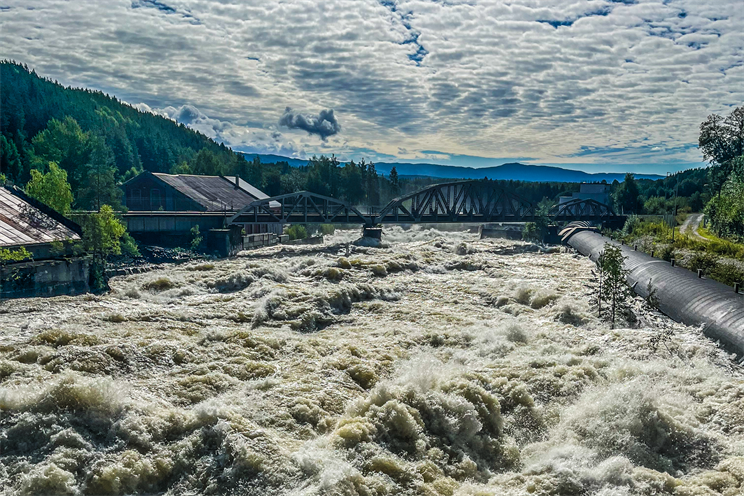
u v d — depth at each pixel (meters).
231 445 13.62
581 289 36.78
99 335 22.23
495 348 23.67
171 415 14.57
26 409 14.07
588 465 14.26
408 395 16.31
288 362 20.95
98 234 43.78
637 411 15.94
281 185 159.50
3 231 37.19
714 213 75.25
